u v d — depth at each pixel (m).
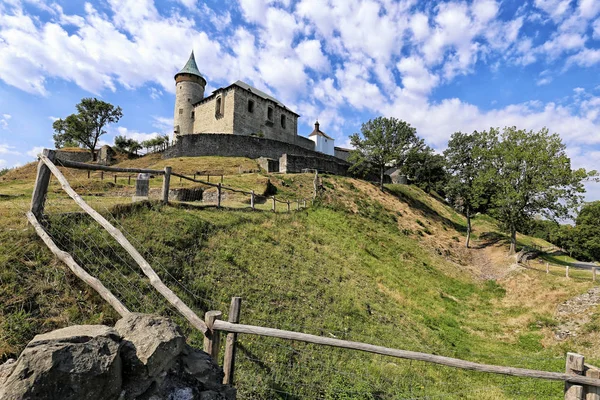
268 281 7.57
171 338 2.64
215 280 6.50
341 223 19.88
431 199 44.62
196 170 28.42
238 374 4.39
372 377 5.63
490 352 9.82
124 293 4.81
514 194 24.20
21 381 1.84
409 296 12.88
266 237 10.59
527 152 24.62
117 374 2.23
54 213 5.75
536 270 20.89
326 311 7.60
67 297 4.19
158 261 5.99
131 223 6.91
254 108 45.19
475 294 17.20
